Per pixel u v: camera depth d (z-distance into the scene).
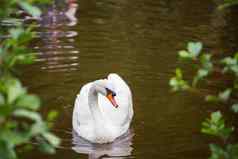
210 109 10.42
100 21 15.55
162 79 11.77
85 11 16.42
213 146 4.02
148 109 10.43
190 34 14.94
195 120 9.95
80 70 12.00
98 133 9.45
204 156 8.66
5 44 3.64
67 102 10.55
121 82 10.68
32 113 3.00
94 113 9.85
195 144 9.09
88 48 13.30
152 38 14.35
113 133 9.55
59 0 16.94
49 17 15.52
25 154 8.50
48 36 13.98
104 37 14.18
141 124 9.90
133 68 12.27
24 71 11.70
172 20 16.12
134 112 10.34
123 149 9.11
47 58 12.49
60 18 15.52
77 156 8.78
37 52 12.80
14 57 3.49
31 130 3.03
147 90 11.23
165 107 10.48
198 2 18.38
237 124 9.85
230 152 4.04
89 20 15.56
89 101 9.95
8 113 2.92
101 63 12.48
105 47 13.45
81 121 9.87
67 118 10.09
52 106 10.29
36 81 11.25
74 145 9.23
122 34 14.52
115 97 10.34
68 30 14.56
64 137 9.48
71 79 11.50
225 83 11.63
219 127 4.21
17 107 2.97
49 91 10.87
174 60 12.82
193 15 16.83
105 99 10.51
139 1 18.03
